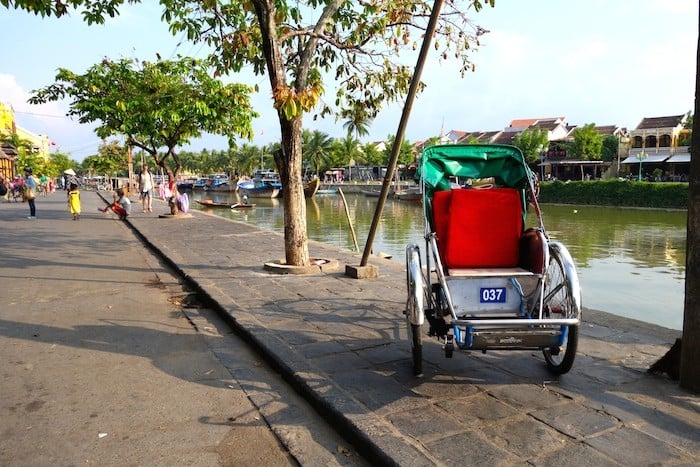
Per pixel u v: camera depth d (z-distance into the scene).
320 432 3.38
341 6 8.23
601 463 2.78
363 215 33.38
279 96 6.24
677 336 4.74
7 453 3.10
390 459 2.83
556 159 60.50
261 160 92.88
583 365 4.11
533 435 3.07
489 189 4.23
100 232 14.64
